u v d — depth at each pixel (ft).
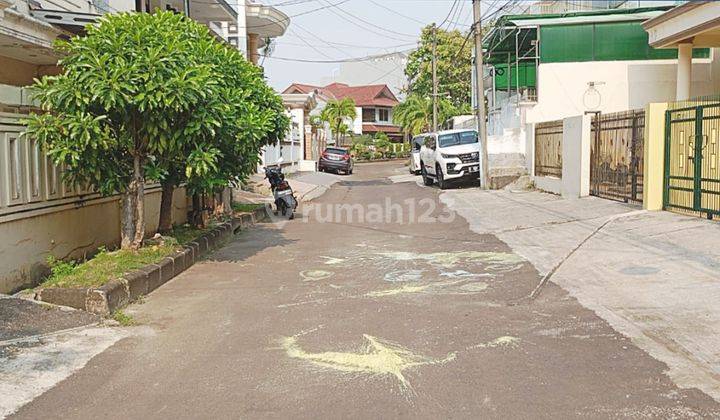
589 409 14.07
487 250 35.29
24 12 34.45
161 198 40.50
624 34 77.30
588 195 52.75
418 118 161.58
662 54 77.05
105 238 36.04
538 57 78.33
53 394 15.76
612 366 16.61
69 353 18.80
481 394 15.07
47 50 35.40
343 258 34.45
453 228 45.16
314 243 40.42
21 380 16.65
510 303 23.45
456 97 169.07
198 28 35.22
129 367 17.65
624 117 46.21
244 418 14.16
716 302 21.58
